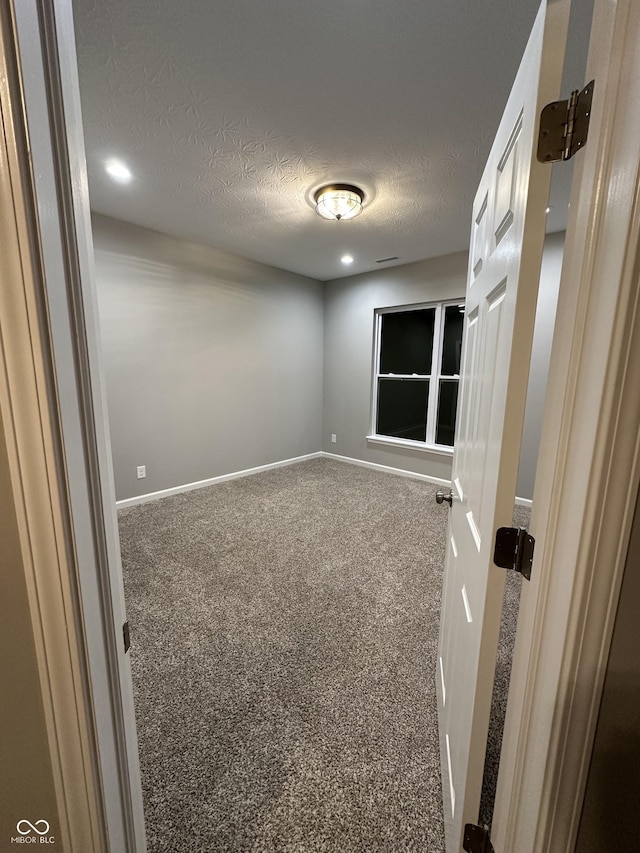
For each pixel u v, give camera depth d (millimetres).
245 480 4246
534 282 633
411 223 2920
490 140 1833
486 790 1116
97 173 2193
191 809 1074
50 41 448
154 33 1261
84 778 569
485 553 765
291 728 1326
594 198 495
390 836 1017
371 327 4590
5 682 557
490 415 814
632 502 492
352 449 4980
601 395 484
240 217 2863
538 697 608
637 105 423
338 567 2436
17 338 450
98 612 562
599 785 566
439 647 1487
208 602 2057
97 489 550
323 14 1197
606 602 518
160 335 3453
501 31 1249
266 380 4465
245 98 1567
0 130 413
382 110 1636
